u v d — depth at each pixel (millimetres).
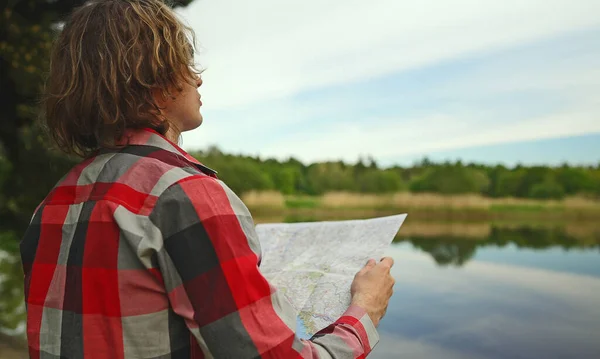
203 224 634
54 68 750
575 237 10727
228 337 598
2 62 4848
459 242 10125
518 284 6012
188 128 829
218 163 17781
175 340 640
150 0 756
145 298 633
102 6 735
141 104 714
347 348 722
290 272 1036
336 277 954
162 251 630
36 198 5328
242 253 648
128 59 698
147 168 683
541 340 3916
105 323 633
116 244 643
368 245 1062
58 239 716
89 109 711
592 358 3441
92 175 720
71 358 644
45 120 790
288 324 660
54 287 696
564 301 5152
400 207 19000
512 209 17656
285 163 27969
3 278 6348
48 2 4805
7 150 5277
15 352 3963
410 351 3779
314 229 1237
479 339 3914
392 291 908
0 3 4453
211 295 609
